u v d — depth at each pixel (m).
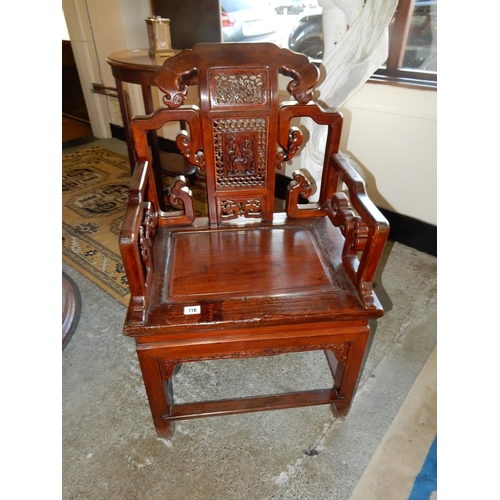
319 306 0.91
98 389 1.27
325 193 1.23
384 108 1.72
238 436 1.13
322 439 1.13
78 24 2.90
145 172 1.03
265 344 0.96
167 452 1.09
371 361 1.36
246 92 1.03
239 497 0.99
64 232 2.07
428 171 1.73
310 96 1.05
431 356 1.38
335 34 1.44
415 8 1.64
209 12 2.13
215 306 0.91
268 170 1.14
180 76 0.99
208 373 1.33
